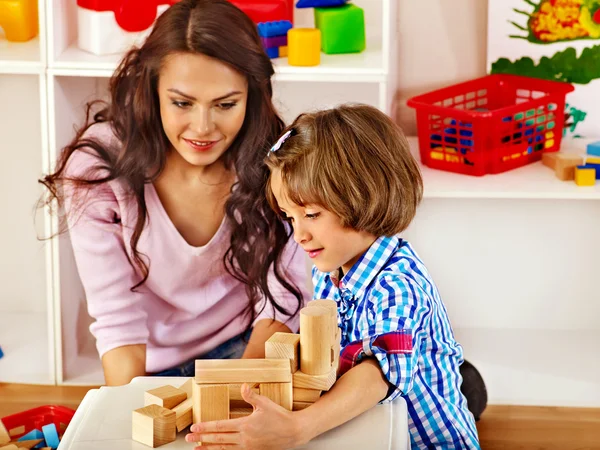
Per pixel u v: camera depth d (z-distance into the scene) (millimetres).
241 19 1752
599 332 2336
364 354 1210
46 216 1984
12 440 1799
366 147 1237
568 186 1970
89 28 1966
